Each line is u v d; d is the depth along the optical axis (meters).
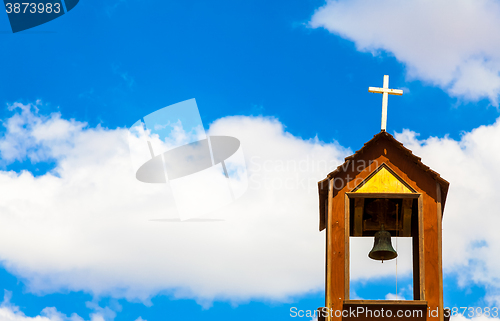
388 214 25.53
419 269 23.58
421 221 24.02
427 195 24.33
